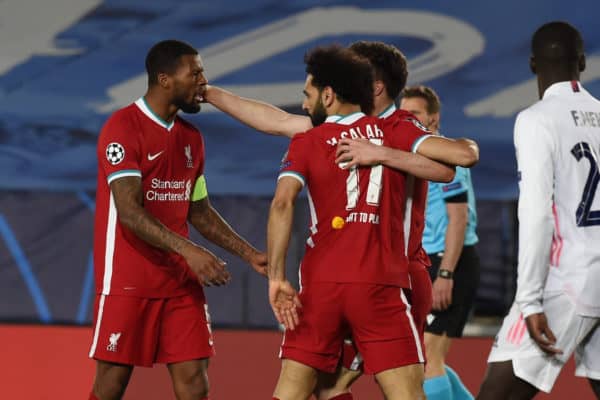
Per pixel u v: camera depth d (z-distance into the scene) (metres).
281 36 32.09
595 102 14.25
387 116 15.10
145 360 16.45
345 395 15.33
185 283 16.61
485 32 31.77
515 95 31.78
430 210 21.08
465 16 31.81
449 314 20.88
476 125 31.91
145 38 32.28
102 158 16.00
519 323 14.24
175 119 16.72
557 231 14.03
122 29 32.25
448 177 14.09
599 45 31.47
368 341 14.09
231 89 32.22
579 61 14.48
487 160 31.95
